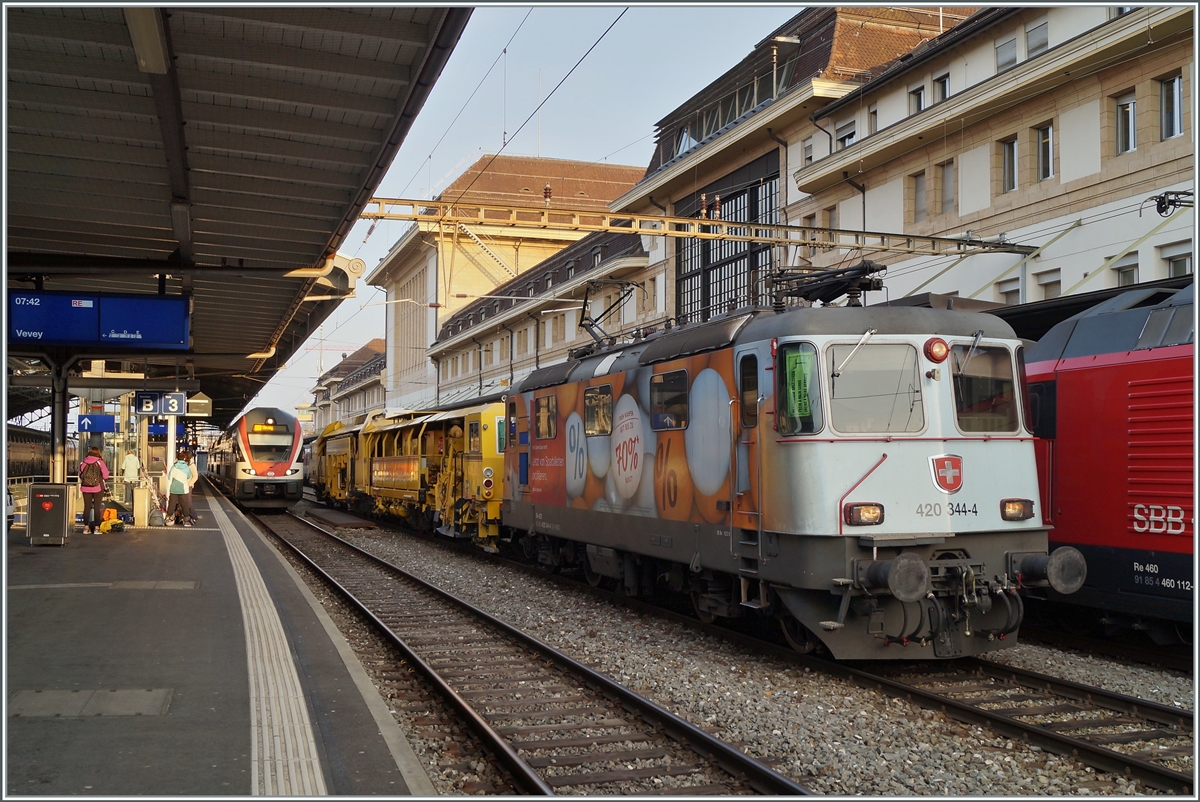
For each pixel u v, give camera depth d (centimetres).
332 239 1548
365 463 3303
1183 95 2008
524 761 646
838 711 784
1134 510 964
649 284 4131
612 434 1282
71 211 1430
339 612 1288
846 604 845
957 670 938
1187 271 1992
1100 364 1015
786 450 891
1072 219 2231
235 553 1769
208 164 1224
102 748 621
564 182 7081
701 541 1045
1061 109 2270
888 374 902
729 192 3538
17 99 1025
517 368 5506
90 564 1545
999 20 2378
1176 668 956
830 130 3023
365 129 1113
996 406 932
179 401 2577
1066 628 1164
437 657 1006
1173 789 600
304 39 906
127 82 978
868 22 3173
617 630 1155
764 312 1024
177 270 1594
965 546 891
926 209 2656
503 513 1745
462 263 6831
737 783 623
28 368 3075
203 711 707
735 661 974
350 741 649
